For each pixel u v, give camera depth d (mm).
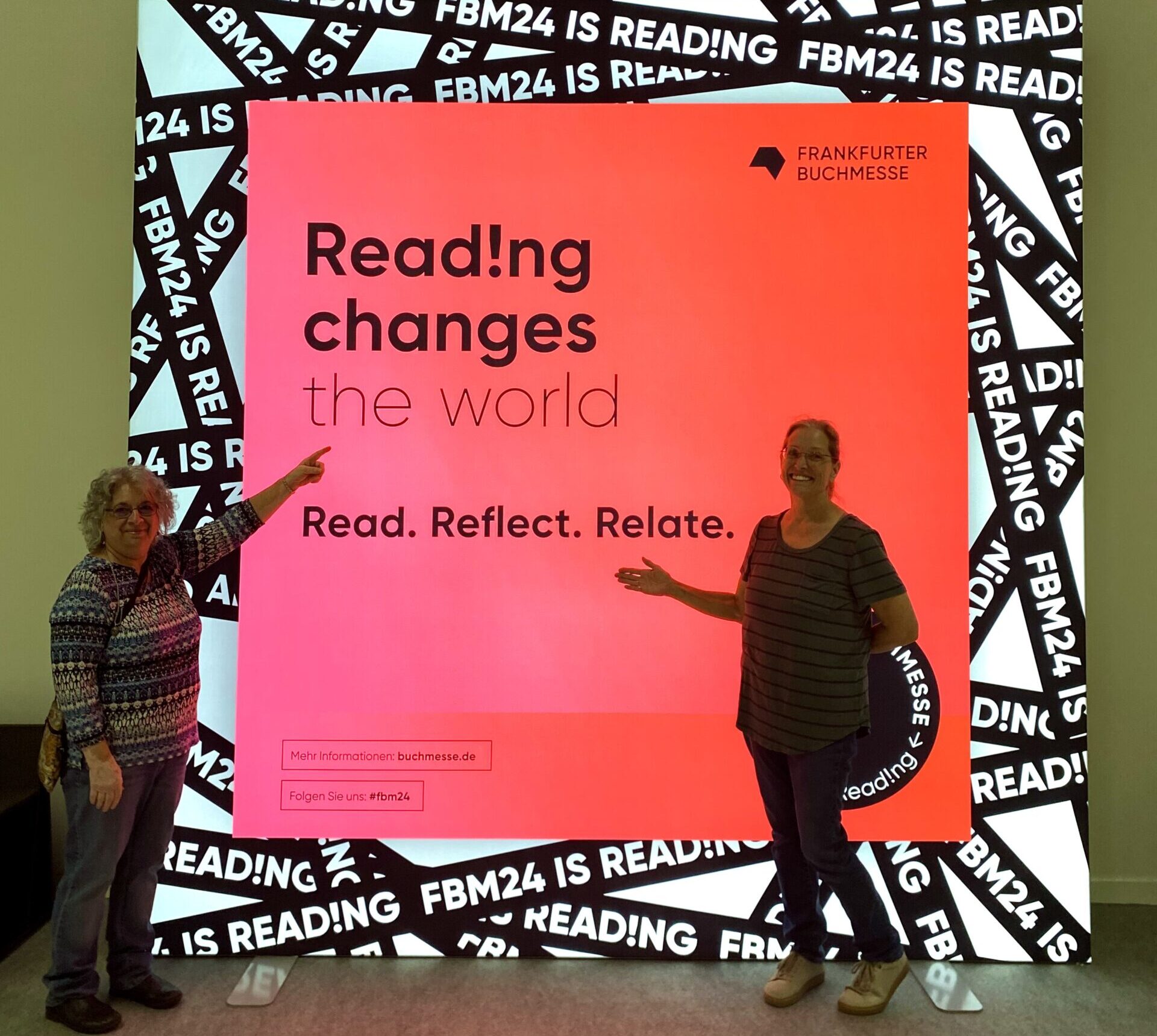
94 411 3279
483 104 2850
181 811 2840
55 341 3271
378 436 2838
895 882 2846
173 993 2562
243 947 2842
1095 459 3203
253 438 2826
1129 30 3191
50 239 3266
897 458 2811
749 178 2838
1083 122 3201
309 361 2840
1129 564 3199
